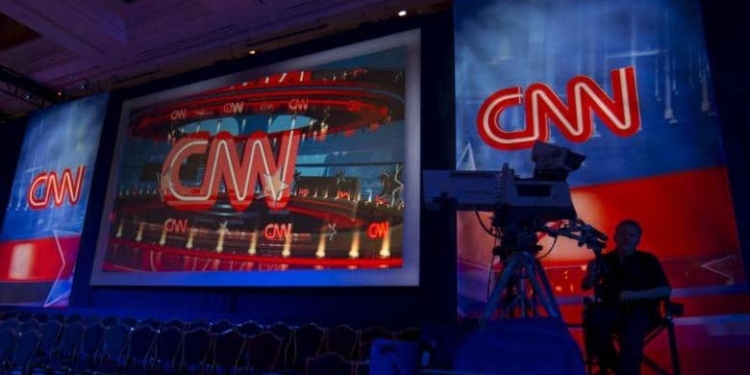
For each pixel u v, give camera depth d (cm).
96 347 513
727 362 344
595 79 430
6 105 872
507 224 266
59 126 769
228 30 647
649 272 292
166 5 633
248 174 575
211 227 575
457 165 455
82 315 578
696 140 386
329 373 411
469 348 226
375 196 500
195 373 467
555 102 438
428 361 246
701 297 361
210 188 592
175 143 639
